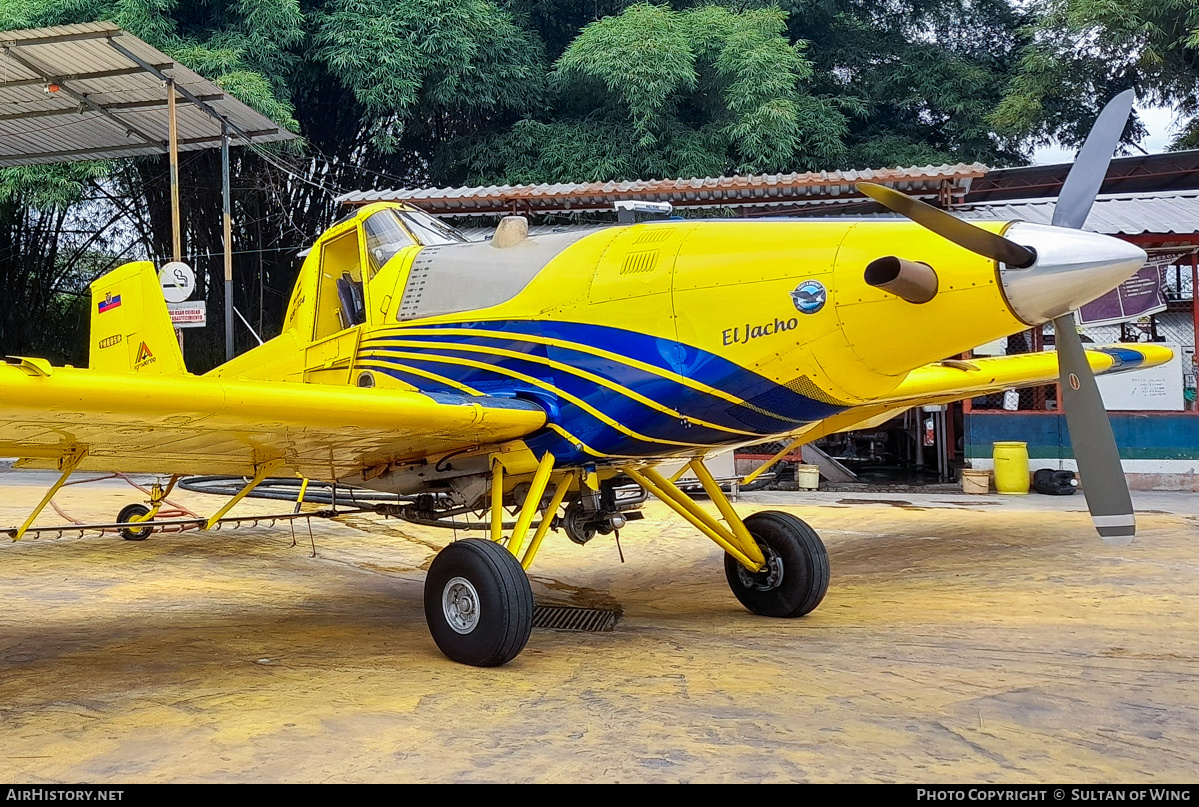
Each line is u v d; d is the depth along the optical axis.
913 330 4.05
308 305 6.11
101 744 3.17
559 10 22.44
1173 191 14.83
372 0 18.25
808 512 9.79
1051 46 21.53
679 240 4.66
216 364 19.78
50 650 4.59
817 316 4.20
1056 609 5.43
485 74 18.67
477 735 3.25
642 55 17.72
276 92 17.52
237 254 19.94
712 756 3.00
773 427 4.63
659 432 4.68
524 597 4.26
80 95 12.75
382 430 4.51
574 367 4.78
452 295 5.34
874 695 3.69
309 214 20.81
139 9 16.66
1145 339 13.73
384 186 21.66
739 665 4.23
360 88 17.86
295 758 3.02
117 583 6.50
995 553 7.36
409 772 2.89
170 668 4.23
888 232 4.14
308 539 8.62
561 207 13.05
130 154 14.77
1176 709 3.48
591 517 5.51
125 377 3.67
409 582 6.96
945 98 22.20
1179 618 5.15
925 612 5.47
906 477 14.11
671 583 6.78
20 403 3.52
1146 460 12.51
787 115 17.75
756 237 4.45
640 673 4.11
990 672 4.04
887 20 26.08
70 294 22.50
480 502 5.73
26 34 11.31
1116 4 19.52
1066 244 3.78
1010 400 13.68
